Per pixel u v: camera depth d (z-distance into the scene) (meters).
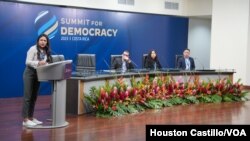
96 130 5.71
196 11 12.89
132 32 11.60
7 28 8.61
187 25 13.30
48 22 9.40
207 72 9.05
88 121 6.37
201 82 8.62
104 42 10.84
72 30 9.98
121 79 7.32
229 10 11.80
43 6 9.27
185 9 13.08
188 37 13.37
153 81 7.92
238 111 7.46
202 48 13.80
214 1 12.09
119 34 11.24
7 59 8.69
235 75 11.76
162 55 12.55
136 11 11.66
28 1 8.95
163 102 7.89
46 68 5.46
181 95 8.25
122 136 5.37
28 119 5.91
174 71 8.60
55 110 5.84
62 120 5.96
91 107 7.09
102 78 7.32
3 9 8.51
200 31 13.74
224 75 9.32
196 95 8.49
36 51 5.62
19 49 8.86
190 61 9.33
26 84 5.74
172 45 12.85
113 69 8.55
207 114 7.10
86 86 7.02
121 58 8.71
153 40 12.23
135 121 6.40
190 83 8.51
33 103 5.95
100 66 10.74
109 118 6.64
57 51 9.63
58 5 9.62
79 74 7.18
